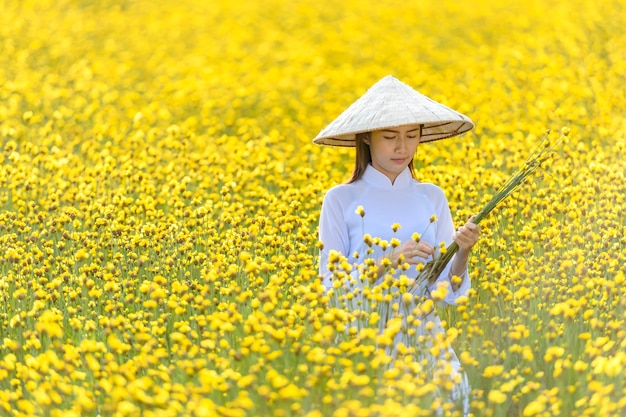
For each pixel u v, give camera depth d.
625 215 9.33
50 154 12.92
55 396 5.94
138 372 6.56
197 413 5.36
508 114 15.75
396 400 5.81
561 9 27.80
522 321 7.00
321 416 5.70
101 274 8.07
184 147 12.99
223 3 33.50
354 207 7.02
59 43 24.73
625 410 5.99
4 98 18.66
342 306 6.53
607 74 18.16
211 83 19.81
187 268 8.68
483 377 6.42
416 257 7.06
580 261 7.51
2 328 7.66
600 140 13.94
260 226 9.16
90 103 18.80
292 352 6.37
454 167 11.98
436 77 20.23
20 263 8.25
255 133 15.30
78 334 7.40
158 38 27.22
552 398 5.78
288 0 34.28
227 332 6.75
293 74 22.14
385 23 29.77
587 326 7.05
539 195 10.05
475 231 6.71
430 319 6.84
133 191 10.94
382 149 6.89
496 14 29.61
